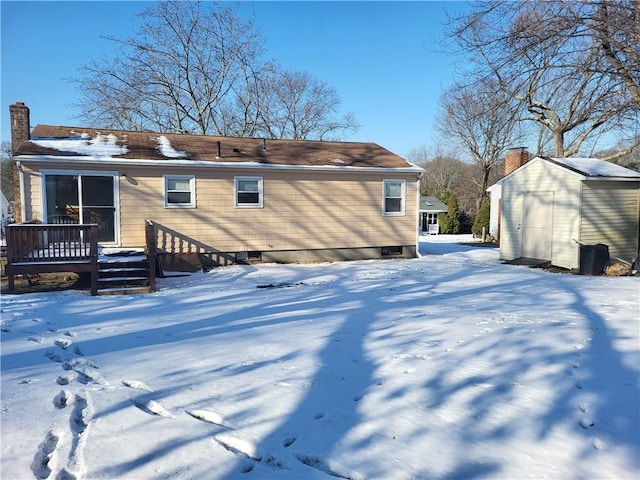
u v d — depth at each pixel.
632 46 9.40
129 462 2.83
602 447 3.00
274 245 14.55
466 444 3.03
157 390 3.98
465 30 9.88
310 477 2.70
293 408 3.60
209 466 2.81
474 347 5.01
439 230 36.84
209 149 14.80
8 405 3.69
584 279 10.90
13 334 6.10
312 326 6.28
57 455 2.92
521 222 14.64
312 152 16.39
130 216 12.70
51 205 11.96
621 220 13.07
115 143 13.80
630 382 4.02
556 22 9.15
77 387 4.10
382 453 2.94
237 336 5.80
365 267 13.63
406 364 4.54
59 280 11.05
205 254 13.71
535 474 2.70
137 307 8.03
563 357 4.64
